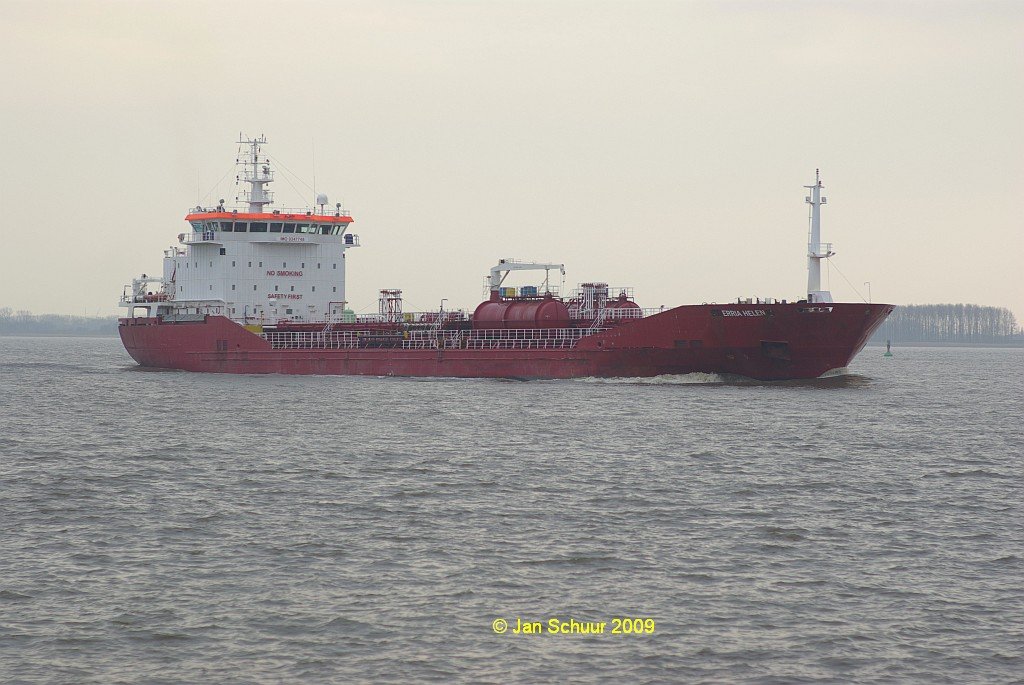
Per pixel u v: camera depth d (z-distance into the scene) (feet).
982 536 412.57
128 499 474.90
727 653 298.15
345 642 304.50
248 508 455.63
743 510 452.35
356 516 440.04
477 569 365.40
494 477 525.34
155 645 302.45
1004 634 311.06
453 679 283.18
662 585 350.23
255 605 331.57
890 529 422.00
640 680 282.97
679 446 624.18
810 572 364.17
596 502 466.29
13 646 301.02
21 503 466.29
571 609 328.70
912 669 289.33
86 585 349.20
